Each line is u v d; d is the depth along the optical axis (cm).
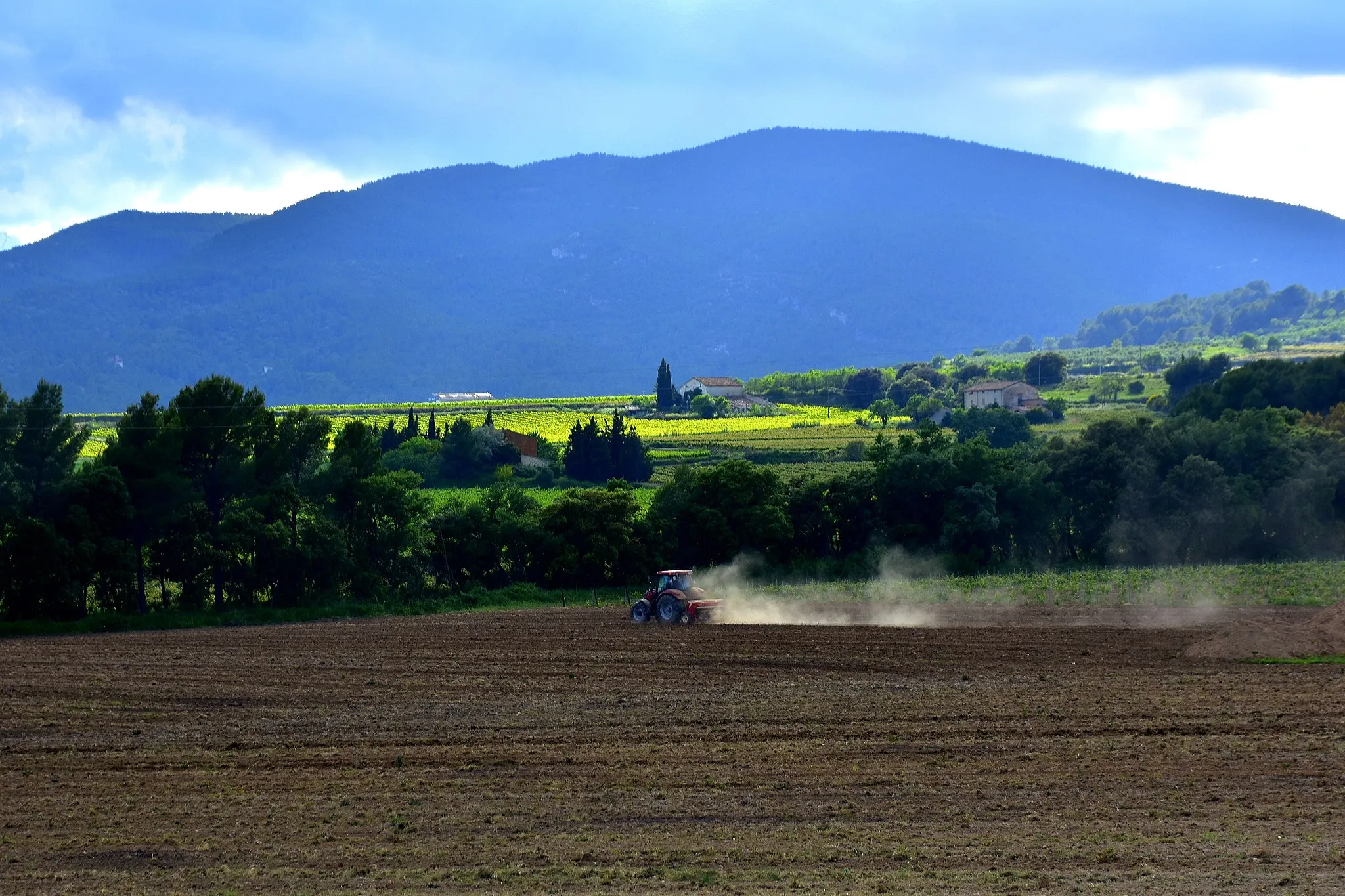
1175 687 11975
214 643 18025
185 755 9981
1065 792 8200
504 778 8925
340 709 11975
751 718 10856
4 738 10794
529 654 15612
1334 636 14038
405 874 6838
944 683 12550
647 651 15538
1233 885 6328
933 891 6344
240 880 6825
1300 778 8388
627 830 7556
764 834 7412
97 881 6862
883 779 8625
